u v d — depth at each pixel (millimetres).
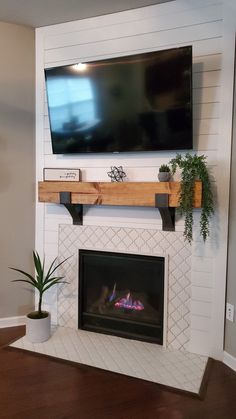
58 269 2771
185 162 2145
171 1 2312
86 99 2420
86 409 1773
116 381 2029
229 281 2234
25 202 2801
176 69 2129
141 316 2604
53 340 2541
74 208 2592
